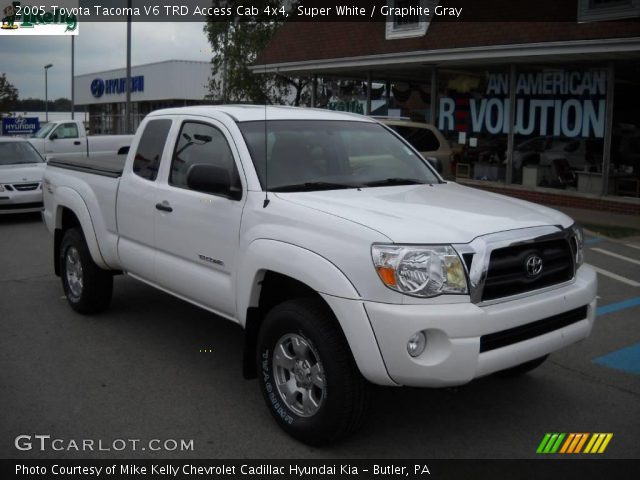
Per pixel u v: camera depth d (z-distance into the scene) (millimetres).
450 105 16969
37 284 8039
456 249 3656
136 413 4512
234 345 5895
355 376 3803
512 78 15359
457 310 3568
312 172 4801
